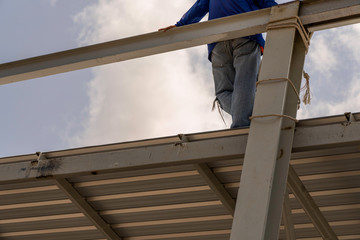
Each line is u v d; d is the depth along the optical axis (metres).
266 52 5.06
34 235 7.86
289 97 4.91
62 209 7.18
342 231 6.74
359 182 5.89
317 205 6.37
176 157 5.14
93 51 6.39
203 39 5.79
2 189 7.04
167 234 7.23
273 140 4.48
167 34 6.02
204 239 7.18
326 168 5.82
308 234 6.91
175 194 6.50
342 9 5.15
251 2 6.67
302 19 5.31
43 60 6.66
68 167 5.61
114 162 5.39
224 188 6.23
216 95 6.64
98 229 7.11
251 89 6.07
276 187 4.43
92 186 6.64
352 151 5.50
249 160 4.43
